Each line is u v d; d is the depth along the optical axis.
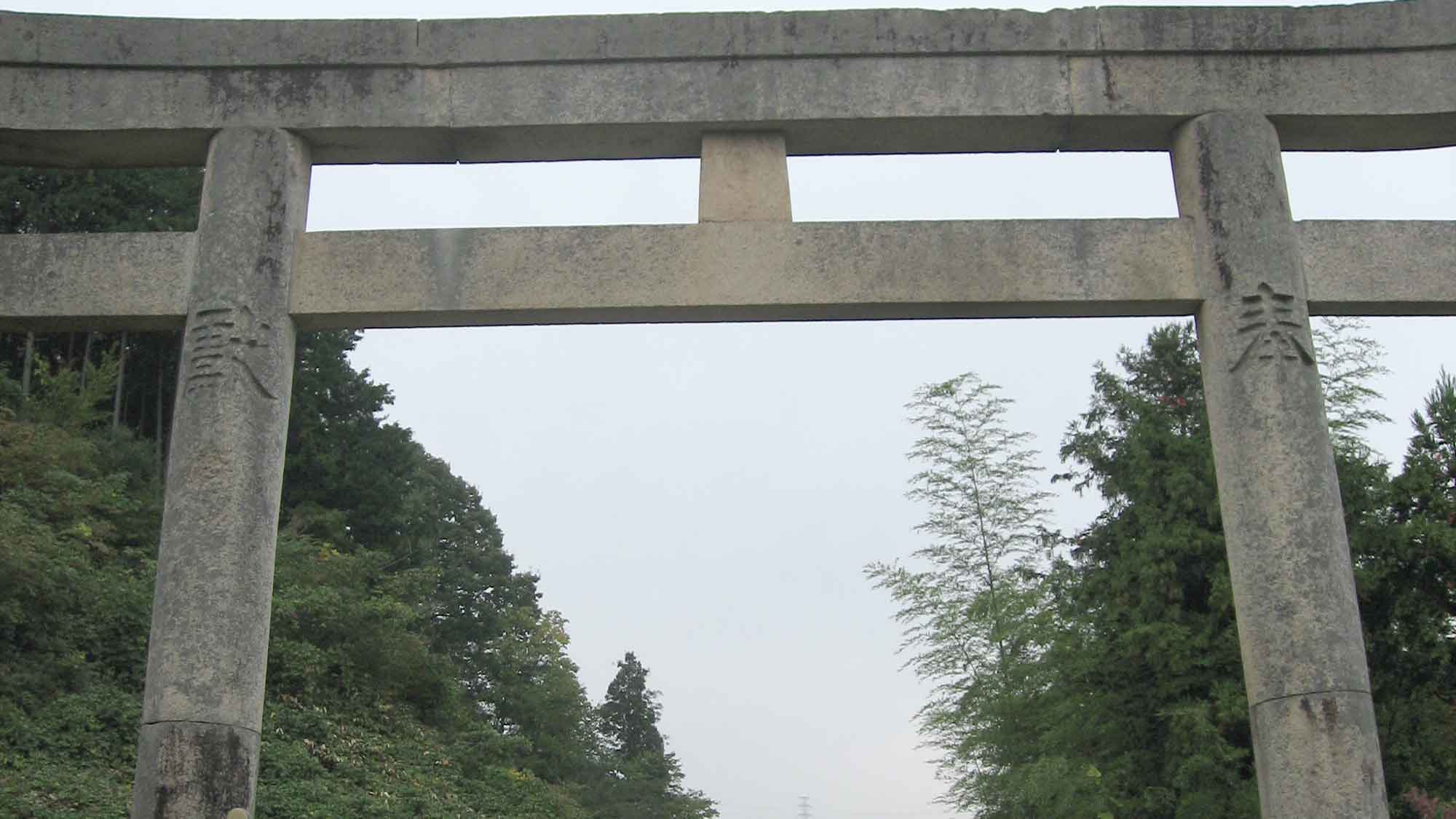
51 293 8.04
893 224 8.19
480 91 8.47
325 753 18.06
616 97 8.45
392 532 28.02
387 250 8.14
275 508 7.75
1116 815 16.12
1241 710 14.42
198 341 7.88
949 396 20.38
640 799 35.28
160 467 24.92
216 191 8.23
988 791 19.38
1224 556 15.67
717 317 8.17
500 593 34.62
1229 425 7.84
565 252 8.11
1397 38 8.53
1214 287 8.06
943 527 19.88
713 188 8.35
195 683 7.25
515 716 32.16
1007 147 8.73
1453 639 13.42
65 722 15.09
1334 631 7.36
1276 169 8.29
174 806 7.04
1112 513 18.59
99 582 17.58
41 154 8.61
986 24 8.57
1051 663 17.34
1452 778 14.08
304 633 20.45
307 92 8.47
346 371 28.66
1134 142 8.70
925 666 19.75
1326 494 7.62
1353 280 8.10
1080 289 8.05
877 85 8.47
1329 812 7.10
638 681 42.62
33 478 19.64
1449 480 13.98
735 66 8.51
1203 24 8.58
